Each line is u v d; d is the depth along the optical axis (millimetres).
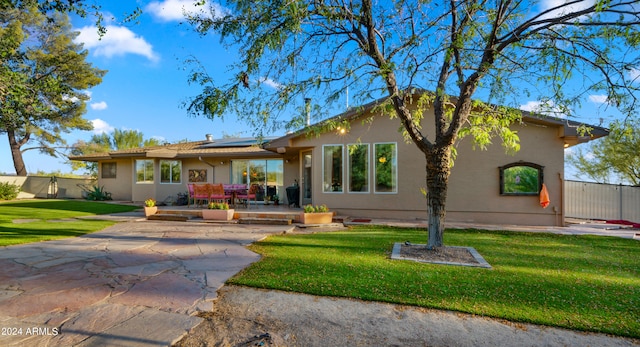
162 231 8547
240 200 13844
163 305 3492
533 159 9688
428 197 6184
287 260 5395
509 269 4953
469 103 5789
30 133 22328
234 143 17391
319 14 5594
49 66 19344
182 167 16641
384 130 10930
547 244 7109
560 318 3166
